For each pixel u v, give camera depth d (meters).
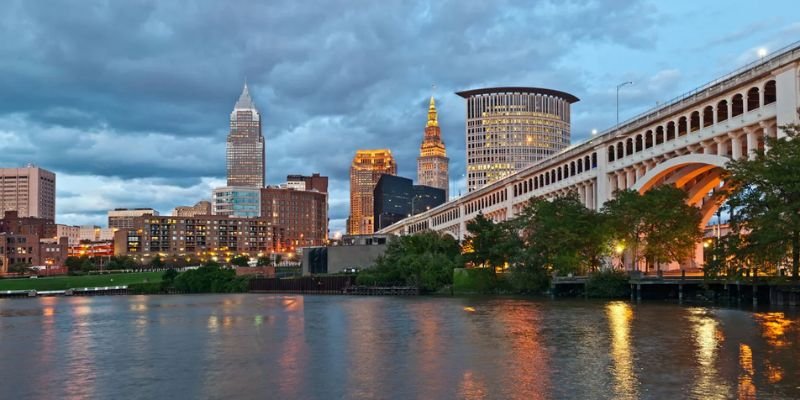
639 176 104.69
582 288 107.56
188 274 193.25
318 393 37.88
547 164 138.50
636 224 92.06
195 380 42.62
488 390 37.22
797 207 63.53
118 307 120.75
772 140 67.38
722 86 83.88
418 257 146.75
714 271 73.31
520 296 114.38
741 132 82.06
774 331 54.72
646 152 100.69
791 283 70.06
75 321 89.19
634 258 98.12
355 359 48.81
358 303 114.56
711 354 45.22
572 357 46.03
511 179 158.75
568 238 102.00
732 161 71.56
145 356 53.44
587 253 105.69
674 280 88.81
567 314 74.62
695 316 67.12
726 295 84.69
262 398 37.19
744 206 69.06
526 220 119.19
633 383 37.50
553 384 37.97
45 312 110.19
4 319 95.12
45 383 42.97
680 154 94.38
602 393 35.53
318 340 60.50
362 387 39.03
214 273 193.25
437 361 46.66
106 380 43.47
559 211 108.25
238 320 84.44
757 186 67.94
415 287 143.25
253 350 55.19
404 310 92.19
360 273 167.12
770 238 63.41
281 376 43.06
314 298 139.38
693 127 97.00
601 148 113.69
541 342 53.50
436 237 160.12
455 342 55.59
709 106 88.31
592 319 68.25
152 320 88.06
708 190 101.00
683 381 37.56
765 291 80.06
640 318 67.25
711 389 35.62
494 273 131.62
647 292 94.44
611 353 47.00
